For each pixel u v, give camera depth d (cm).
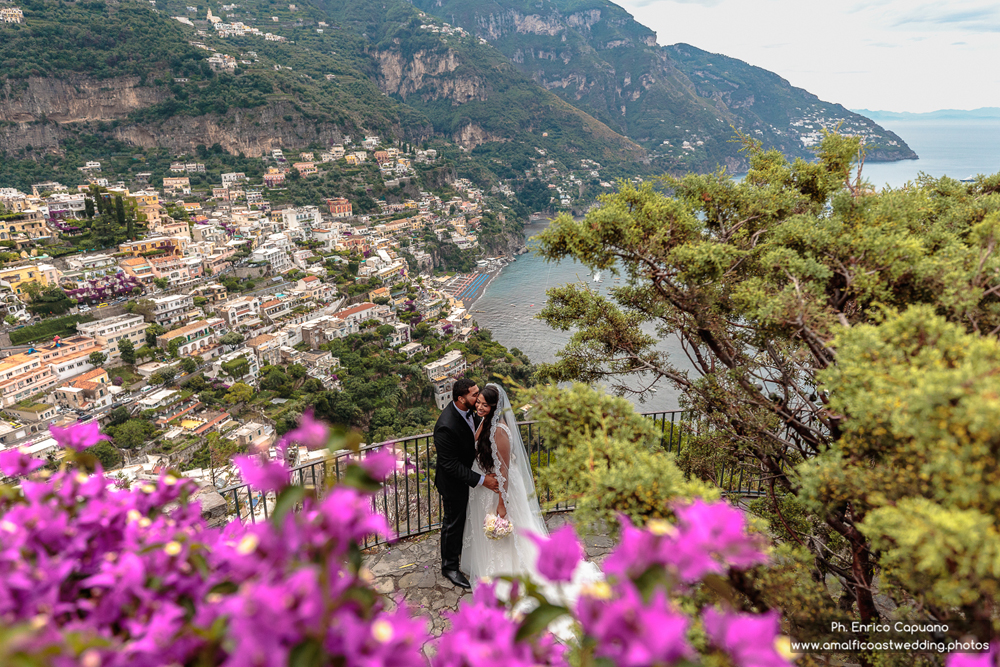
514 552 434
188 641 120
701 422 541
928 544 178
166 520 175
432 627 425
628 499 251
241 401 6569
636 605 106
